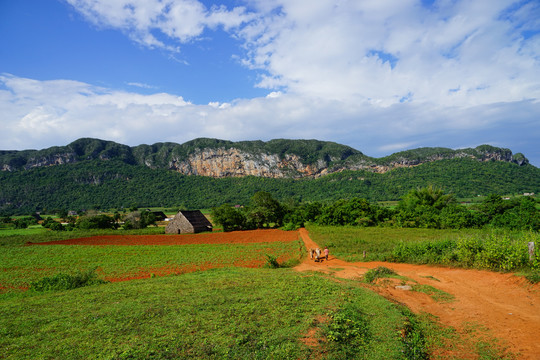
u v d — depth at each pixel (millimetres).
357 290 12414
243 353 6957
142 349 7129
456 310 10789
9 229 76188
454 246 20703
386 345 7590
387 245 29828
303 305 10273
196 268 23984
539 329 8430
